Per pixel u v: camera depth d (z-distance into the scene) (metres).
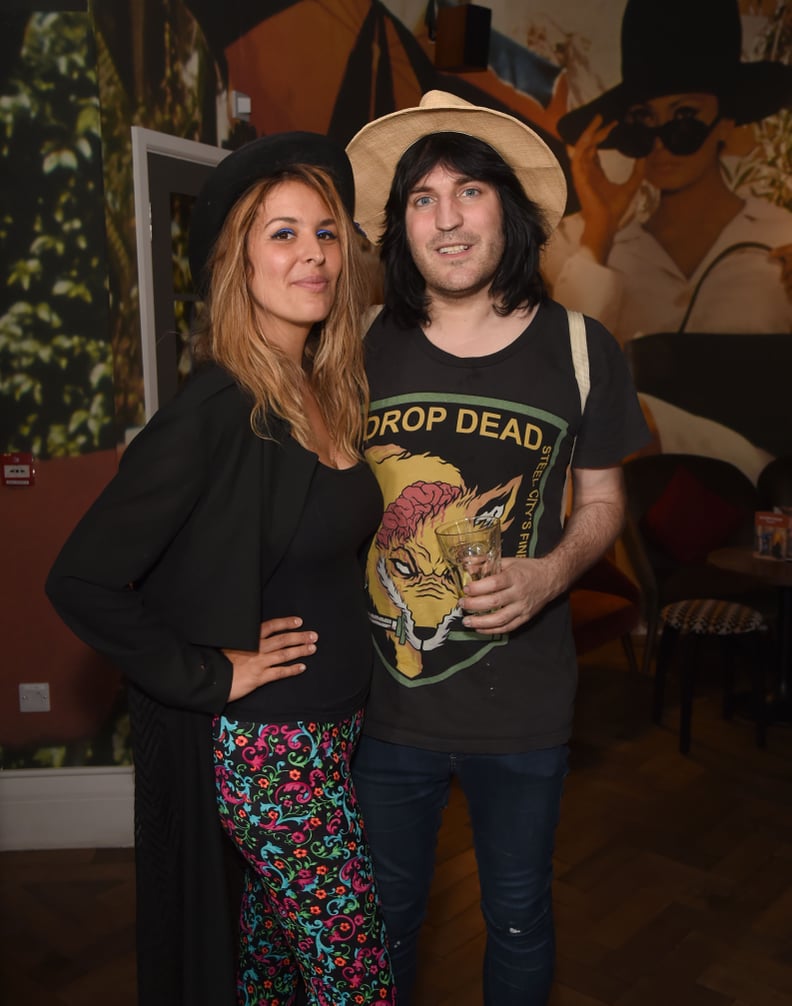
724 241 5.19
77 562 1.28
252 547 1.36
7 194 2.84
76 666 3.02
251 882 1.68
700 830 3.15
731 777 3.57
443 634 1.64
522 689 1.63
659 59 5.04
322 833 1.44
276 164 1.46
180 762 1.43
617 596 3.96
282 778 1.41
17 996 2.26
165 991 1.50
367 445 1.68
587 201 5.12
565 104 5.04
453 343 1.67
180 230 3.21
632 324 5.25
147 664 1.32
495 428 1.63
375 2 4.31
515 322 1.68
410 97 4.66
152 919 1.48
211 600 1.35
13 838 3.05
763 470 5.23
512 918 1.66
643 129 5.09
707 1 4.99
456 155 1.58
